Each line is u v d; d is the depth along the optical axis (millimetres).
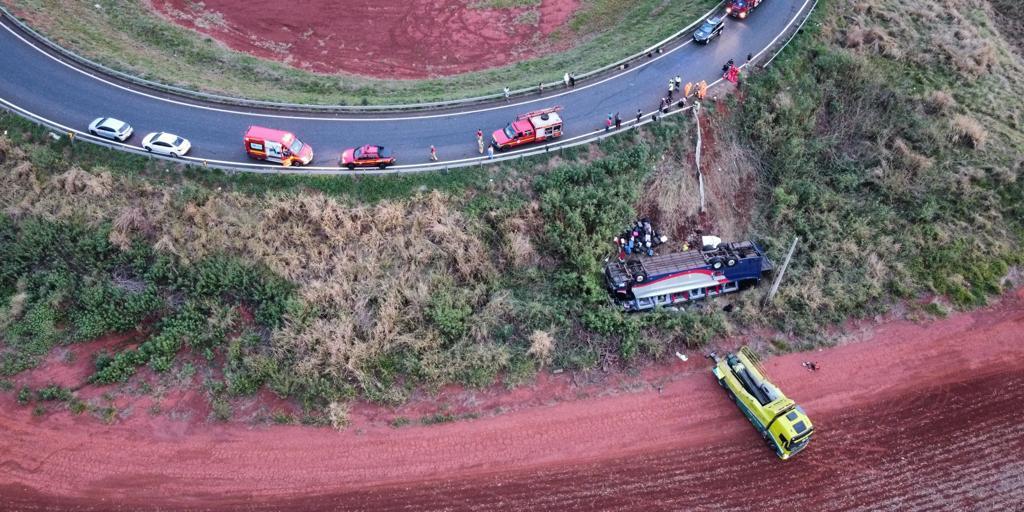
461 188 35719
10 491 27188
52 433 28688
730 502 27625
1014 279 36125
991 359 32969
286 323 30859
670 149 38125
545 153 37094
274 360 30203
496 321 32375
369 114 39844
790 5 47531
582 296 33344
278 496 27328
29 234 32375
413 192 35375
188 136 37500
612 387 31266
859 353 33094
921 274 35938
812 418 30578
